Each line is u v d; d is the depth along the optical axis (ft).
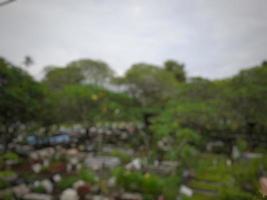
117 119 34.27
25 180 20.43
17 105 21.59
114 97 33.68
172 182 20.30
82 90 30.91
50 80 39.91
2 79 21.02
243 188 17.54
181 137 25.02
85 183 19.94
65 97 29.84
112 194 18.60
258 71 27.68
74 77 40.86
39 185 19.38
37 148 34.37
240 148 30.96
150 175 21.22
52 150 32.40
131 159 29.53
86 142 37.91
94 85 35.37
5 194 17.19
